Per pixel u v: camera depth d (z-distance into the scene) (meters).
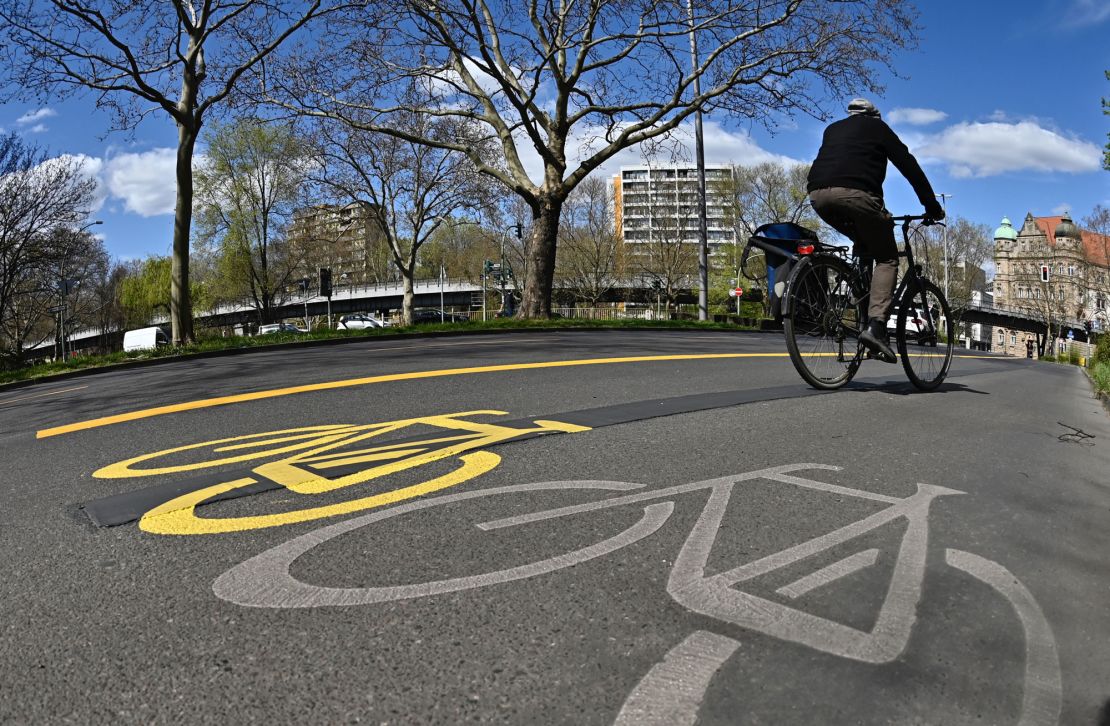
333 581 2.22
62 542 2.72
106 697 1.66
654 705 1.55
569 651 1.78
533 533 2.58
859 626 1.89
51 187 27.80
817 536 2.54
